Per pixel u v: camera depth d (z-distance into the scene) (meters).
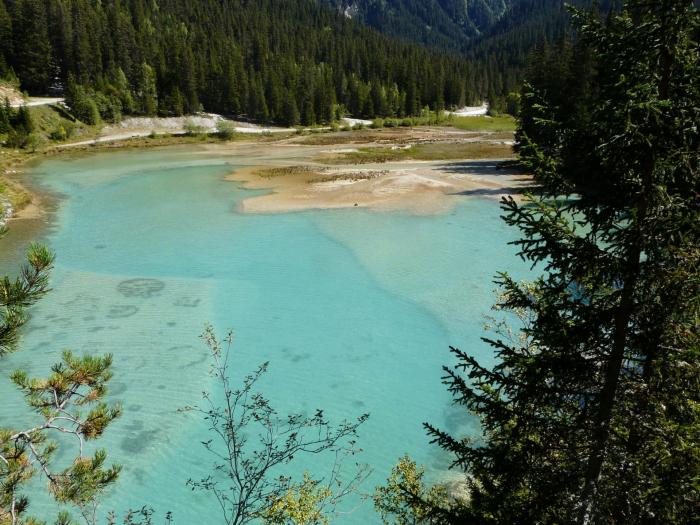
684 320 5.95
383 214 41.50
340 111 135.00
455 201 44.97
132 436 16.47
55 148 83.12
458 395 18.56
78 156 78.44
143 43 121.25
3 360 20.42
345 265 30.97
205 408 17.86
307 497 8.32
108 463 15.22
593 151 5.88
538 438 7.67
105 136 96.81
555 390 6.71
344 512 13.40
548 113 6.57
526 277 28.23
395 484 10.92
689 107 5.34
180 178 59.66
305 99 126.81
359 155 78.31
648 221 5.61
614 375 6.40
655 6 5.45
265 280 29.02
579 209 6.36
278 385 19.22
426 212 41.69
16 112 82.88
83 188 53.78
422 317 24.39
